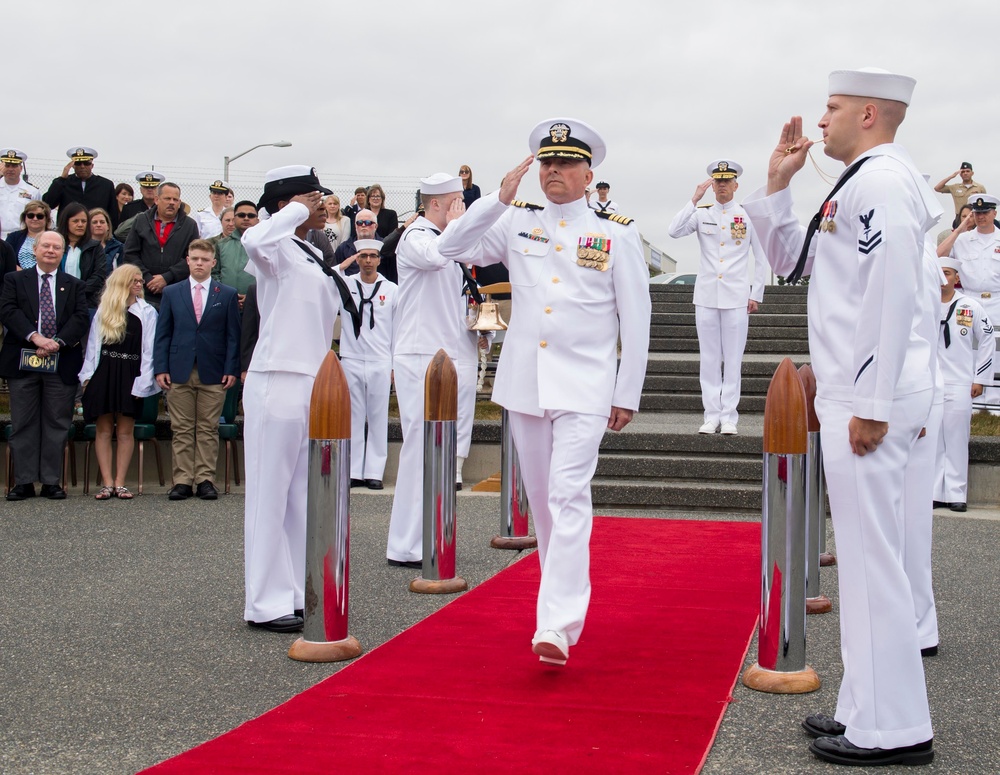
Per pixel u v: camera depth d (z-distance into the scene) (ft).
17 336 33.42
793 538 15.75
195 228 40.14
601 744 13.20
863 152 13.66
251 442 19.01
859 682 13.02
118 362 33.73
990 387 44.16
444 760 12.63
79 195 45.42
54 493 33.81
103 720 14.44
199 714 14.69
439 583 21.85
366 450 36.32
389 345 35.99
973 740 13.92
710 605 20.56
